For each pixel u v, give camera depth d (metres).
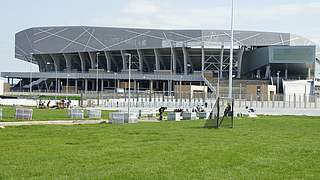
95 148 19.53
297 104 75.06
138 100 86.75
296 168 14.95
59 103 77.25
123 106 81.50
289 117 53.56
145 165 14.98
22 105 80.25
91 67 156.75
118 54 152.88
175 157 16.94
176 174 13.46
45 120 41.94
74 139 23.48
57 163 15.26
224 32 139.00
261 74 144.38
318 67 144.62
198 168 14.59
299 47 133.12
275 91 110.88
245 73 147.25
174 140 23.41
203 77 133.12
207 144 21.48
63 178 12.61
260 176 13.45
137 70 150.12
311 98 78.25
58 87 149.25
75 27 153.50
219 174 13.63
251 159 16.78
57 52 156.75
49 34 157.50
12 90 147.75
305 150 19.59
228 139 24.19
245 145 21.23
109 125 36.06
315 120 46.25
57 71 161.12
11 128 30.73
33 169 14.05
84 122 40.41
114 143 21.67
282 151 19.19
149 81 145.62
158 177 12.93
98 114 50.72
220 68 137.50
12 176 12.94
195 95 90.12
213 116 34.50
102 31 149.75
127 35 147.25
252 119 46.66
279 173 14.01
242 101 76.00
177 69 150.38
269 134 28.17
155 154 17.75
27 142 21.77
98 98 86.94
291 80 123.69
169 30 142.62
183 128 32.56
